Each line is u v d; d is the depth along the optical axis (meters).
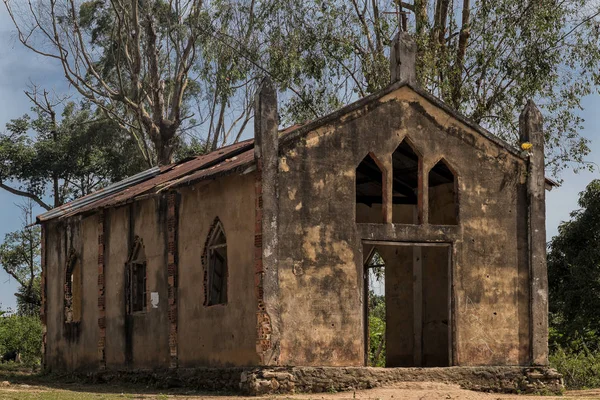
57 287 27.80
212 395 17.53
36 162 50.53
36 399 15.96
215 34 36.00
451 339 19.03
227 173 18.00
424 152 19.20
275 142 17.77
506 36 29.78
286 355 17.36
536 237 20.00
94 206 24.92
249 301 17.86
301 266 17.72
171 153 43.69
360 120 18.64
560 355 23.73
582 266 29.77
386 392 17.05
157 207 22.16
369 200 23.16
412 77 19.23
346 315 17.98
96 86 48.69
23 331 40.62
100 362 24.44
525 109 20.48
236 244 18.50
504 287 19.62
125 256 23.67
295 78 31.92
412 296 22.59
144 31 45.44
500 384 19.09
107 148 51.31
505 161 20.03
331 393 17.25
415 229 18.91
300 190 17.91
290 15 32.38
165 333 21.28
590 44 29.73
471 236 19.45
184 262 20.69
